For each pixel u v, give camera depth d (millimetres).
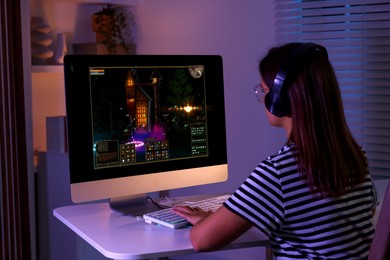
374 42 2949
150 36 3982
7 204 3277
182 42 3797
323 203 1409
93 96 1849
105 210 2039
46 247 3604
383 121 2971
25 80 3363
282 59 1496
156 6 3920
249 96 3482
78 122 1821
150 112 1969
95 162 1855
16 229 3334
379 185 2424
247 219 1417
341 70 3098
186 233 1710
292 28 3217
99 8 4148
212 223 1485
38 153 3594
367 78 2998
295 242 1450
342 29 3031
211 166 2123
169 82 2010
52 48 3959
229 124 3611
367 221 1513
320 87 1418
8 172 3277
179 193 3830
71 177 1813
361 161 1474
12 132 3275
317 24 3135
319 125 1411
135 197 2068
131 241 1628
